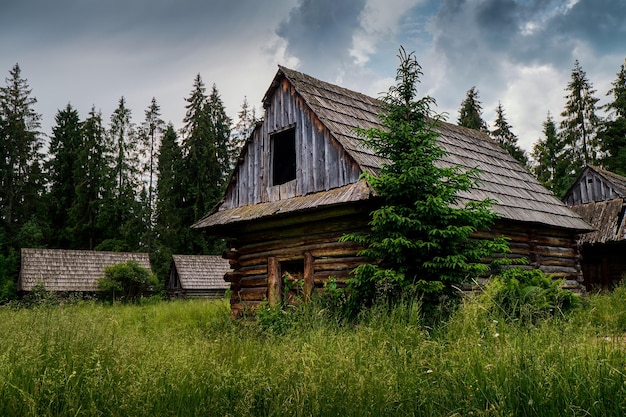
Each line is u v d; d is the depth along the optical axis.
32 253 34.25
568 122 41.50
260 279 12.30
